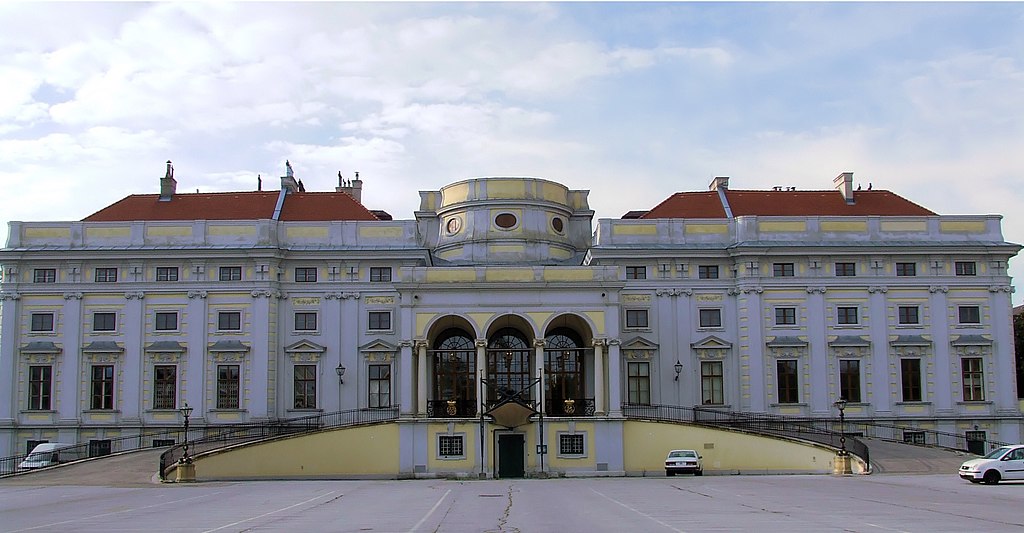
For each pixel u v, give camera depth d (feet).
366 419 217.56
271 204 241.96
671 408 215.31
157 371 220.43
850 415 221.25
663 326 224.33
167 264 222.48
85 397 219.41
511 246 226.79
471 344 219.00
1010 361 224.33
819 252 223.92
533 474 196.85
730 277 227.20
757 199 245.04
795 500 108.27
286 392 221.25
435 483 170.19
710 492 125.49
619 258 225.56
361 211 240.94
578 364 217.15
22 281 222.28
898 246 224.33
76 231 223.71
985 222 229.86
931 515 87.76
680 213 241.96
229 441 199.62
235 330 220.23
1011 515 87.76
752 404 219.82
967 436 221.66
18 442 218.38
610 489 138.92
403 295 203.51
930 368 223.51
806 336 223.10
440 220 241.35
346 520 88.17
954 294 225.97
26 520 91.15
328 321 223.10
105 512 100.27
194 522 86.94
